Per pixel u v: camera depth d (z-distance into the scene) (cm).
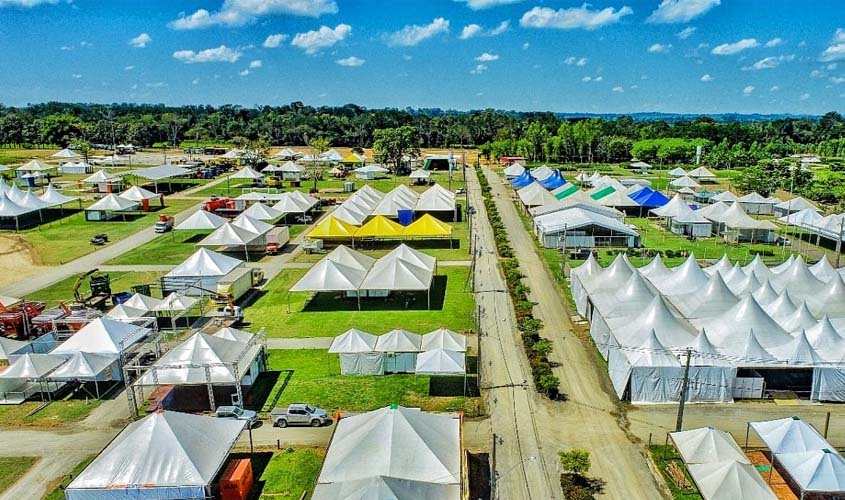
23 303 4925
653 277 5247
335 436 2812
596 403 3584
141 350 4284
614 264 4972
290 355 4234
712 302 4484
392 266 5141
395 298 5384
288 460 3028
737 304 4119
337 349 3900
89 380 3812
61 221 8662
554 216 7531
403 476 2470
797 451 2789
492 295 5459
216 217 7400
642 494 2764
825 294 4641
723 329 3994
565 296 5447
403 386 3781
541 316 4959
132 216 9038
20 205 8400
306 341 4466
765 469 2945
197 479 2556
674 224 7969
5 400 3678
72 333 4550
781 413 3497
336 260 5394
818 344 3781
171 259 6700
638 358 3600
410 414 2788
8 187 9388
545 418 3412
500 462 3003
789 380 3862
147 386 3756
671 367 3541
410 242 7512
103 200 8788
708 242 7519
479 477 2889
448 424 2881
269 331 4659
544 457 3044
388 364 3938
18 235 7831
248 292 5588
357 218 7594
